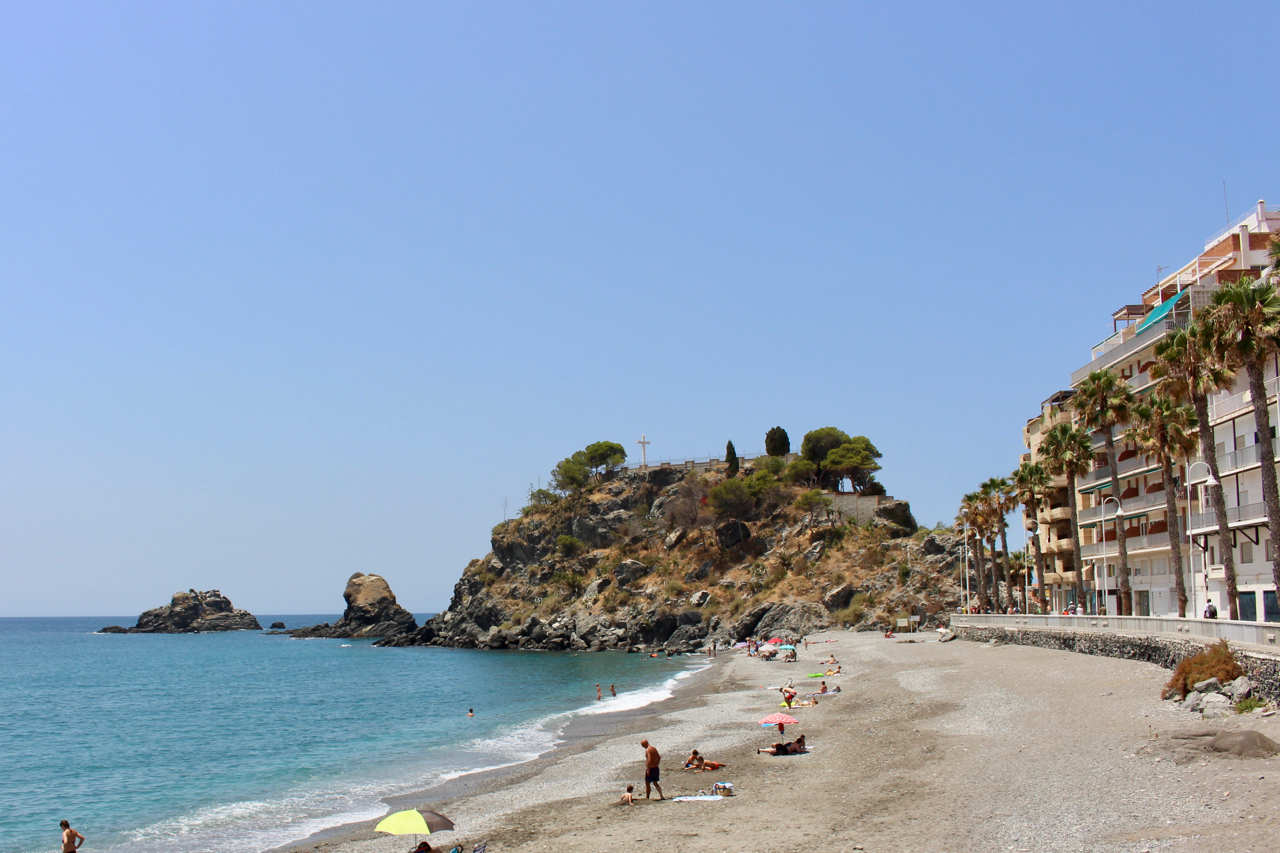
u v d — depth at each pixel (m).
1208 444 45.00
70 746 58.88
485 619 169.50
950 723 38.25
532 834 26.25
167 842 32.22
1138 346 66.69
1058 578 89.94
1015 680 48.81
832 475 164.50
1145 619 47.41
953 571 121.38
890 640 98.94
